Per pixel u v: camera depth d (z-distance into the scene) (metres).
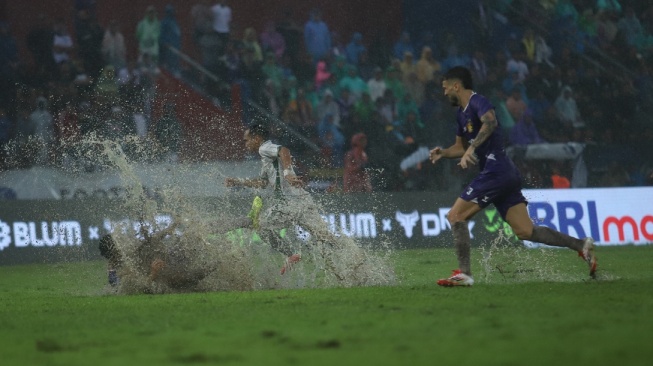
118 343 14.58
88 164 58.81
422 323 15.92
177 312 19.73
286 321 17.02
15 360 13.09
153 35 66.00
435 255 50.53
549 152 66.62
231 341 14.30
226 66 67.38
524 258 45.59
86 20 64.12
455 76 25.34
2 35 60.78
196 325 16.83
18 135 58.53
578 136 73.06
